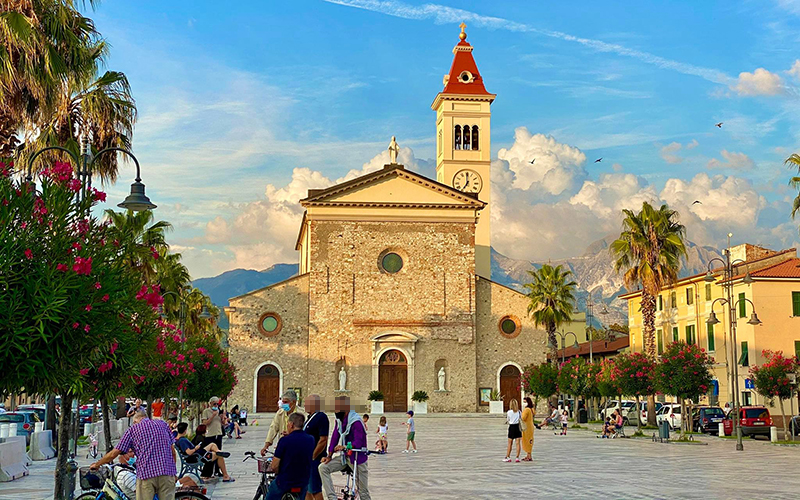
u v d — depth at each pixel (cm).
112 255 1390
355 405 1619
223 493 2100
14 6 2184
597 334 12838
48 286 1124
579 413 6644
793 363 4638
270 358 7444
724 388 6325
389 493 2106
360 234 7619
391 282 7588
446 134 9419
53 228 1230
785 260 6362
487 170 9356
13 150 2469
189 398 4450
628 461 3091
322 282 7519
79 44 2373
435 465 2966
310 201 7550
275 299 7512
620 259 5631
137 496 1338
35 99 2342
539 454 3459
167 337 3338
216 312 9419
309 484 1434
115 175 2841
